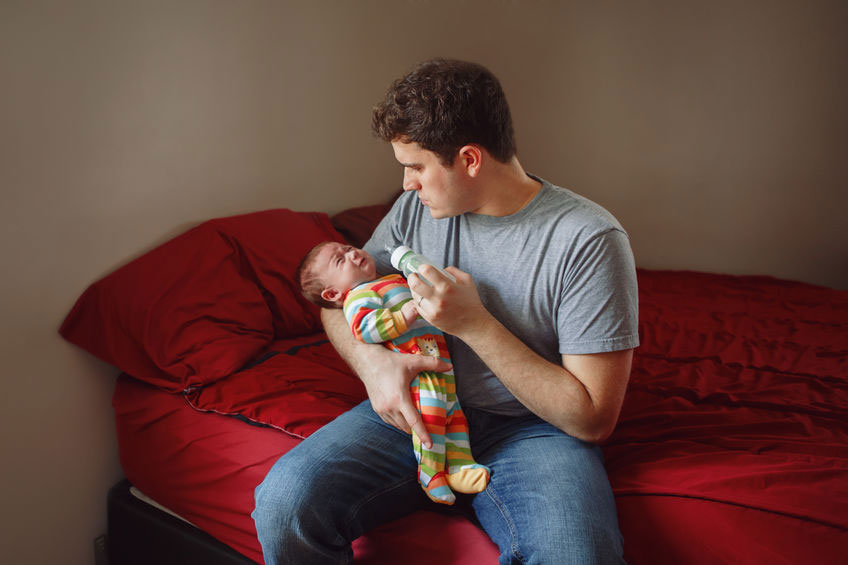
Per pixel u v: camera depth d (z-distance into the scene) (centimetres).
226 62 188
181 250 168
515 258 112
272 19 202
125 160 161
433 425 109
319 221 218
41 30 139
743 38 306
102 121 154
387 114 106
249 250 183
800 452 122
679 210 332
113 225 160
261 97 203
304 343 179
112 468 166
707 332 206
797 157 313
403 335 118
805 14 298
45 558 152
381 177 268
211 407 138
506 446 112
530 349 111
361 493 106
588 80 323
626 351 104
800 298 251
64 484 155
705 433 132
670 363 180
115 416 155
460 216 121
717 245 332
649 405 147
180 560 142
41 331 146
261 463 125
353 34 238
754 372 169
